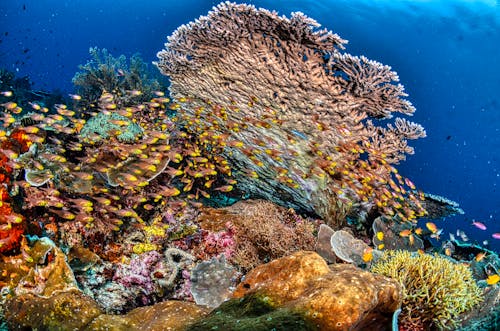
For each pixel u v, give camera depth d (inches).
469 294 164.1
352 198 278.2
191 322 128.3
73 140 294.2
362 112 244.4
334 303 106.1
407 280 167.9
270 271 144.3
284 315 105.3
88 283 193.8
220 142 281.0
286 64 232.7
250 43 237.3
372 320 124.2
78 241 211.0
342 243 240.4
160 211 260.8
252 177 304.7
